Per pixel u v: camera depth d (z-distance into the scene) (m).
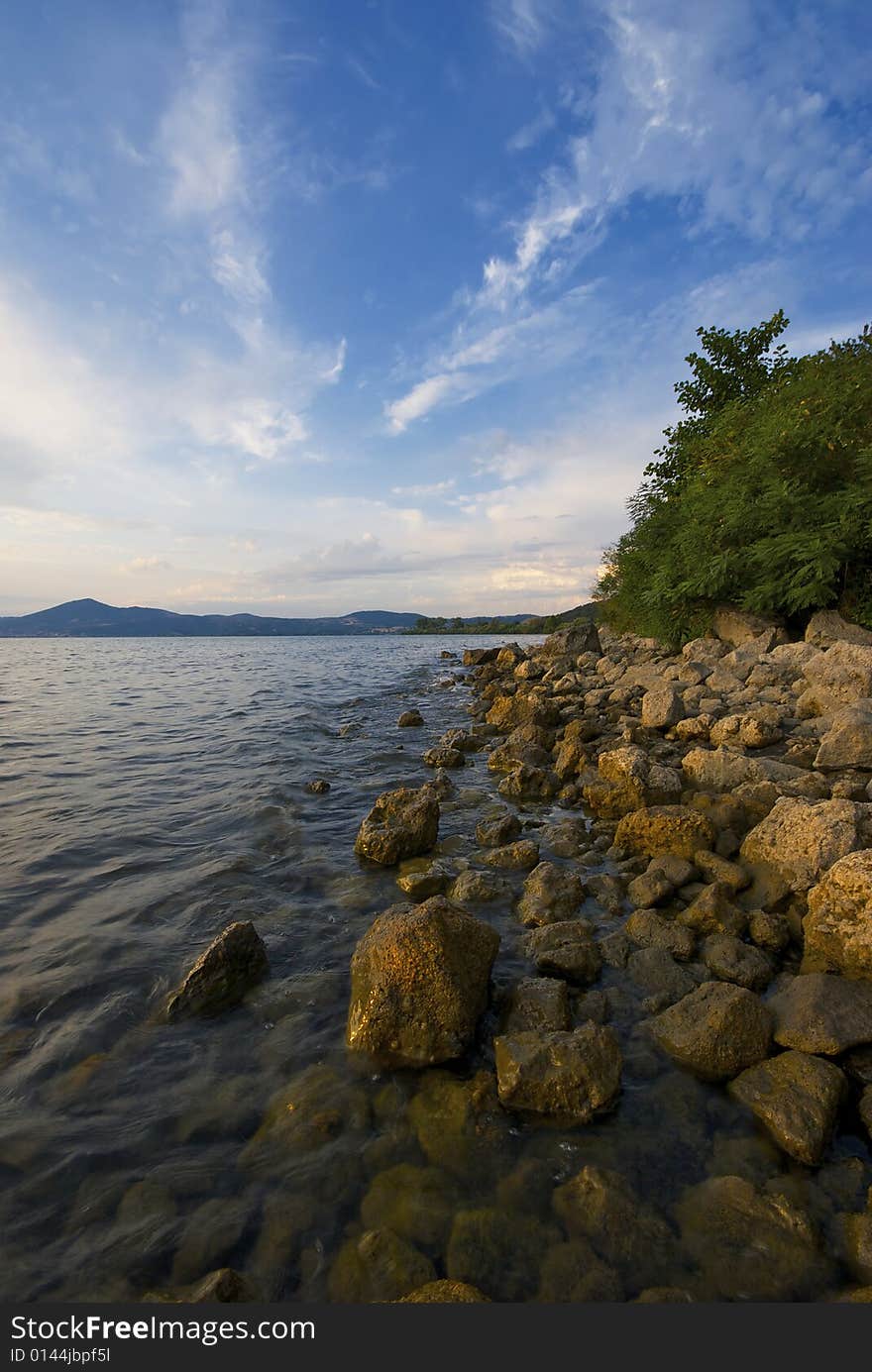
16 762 12.62
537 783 9.36
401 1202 2.97
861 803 6.02
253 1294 2.60
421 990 3.99
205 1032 4.25
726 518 17.22
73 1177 3.13
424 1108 3.55
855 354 17.22
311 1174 3.14
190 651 76.50
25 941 5.45
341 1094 3.67
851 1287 2.57
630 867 6.50
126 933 5.57
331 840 7.86
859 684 10.38
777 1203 2.88
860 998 3.98
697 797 7.52
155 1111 3.55
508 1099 3.51
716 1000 4.06
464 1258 2.72
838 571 16.47
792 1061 3.63
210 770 11.81
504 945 5.24
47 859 7.36
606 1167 3.15
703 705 12.34
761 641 16.78
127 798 9.92
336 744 14.05
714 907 5.20
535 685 20.86
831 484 16.33
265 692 25.11
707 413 24.86
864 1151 3.20
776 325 23.89
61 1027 4.27
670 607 21.17
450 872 6.72
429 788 9.66
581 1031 3.82
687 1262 2.69
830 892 4.57
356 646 88.19
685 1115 3.46
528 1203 2.96
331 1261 2.73
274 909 5.98
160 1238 2.83
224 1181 3.11
